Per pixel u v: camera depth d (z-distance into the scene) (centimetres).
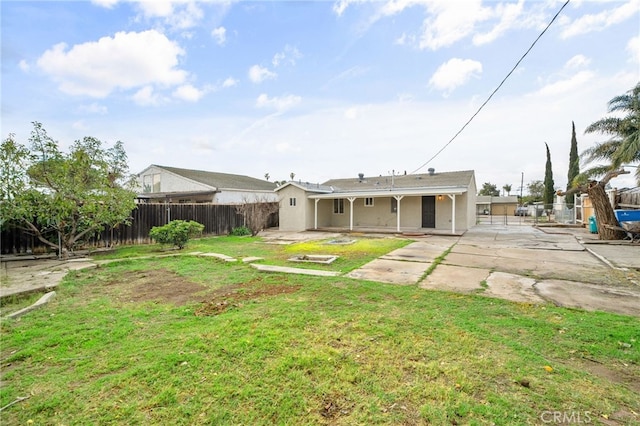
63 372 271
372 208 1914
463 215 1686
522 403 218
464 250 945
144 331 358
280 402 223
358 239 1293
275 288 534
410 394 230
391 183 2030
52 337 343
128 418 209
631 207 1344
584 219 1877
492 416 205
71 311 432
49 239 955
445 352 293
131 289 550
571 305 427
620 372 259
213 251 979
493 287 523
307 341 319
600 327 347
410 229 1717
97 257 884
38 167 827
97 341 332
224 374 259
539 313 395
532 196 5362
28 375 267
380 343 313
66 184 856
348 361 278
